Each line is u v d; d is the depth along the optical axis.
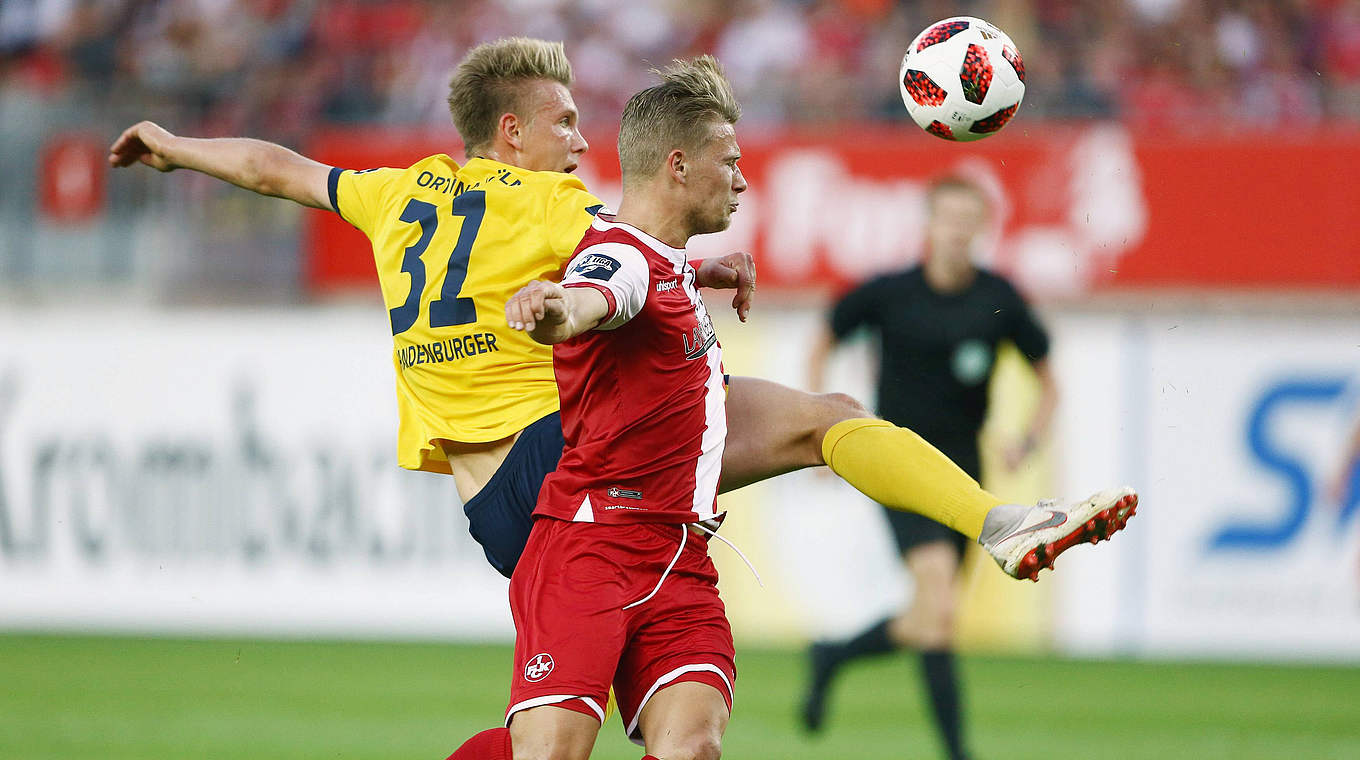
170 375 34.38
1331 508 31.30
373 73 46.84
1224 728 26.33
